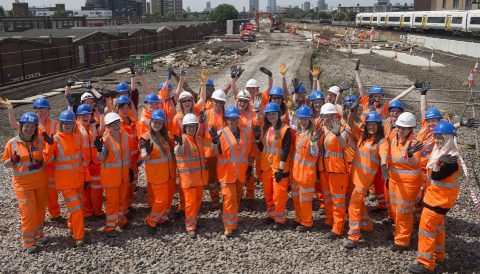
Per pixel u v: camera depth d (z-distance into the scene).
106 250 7.06
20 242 7.34
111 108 8.85
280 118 7.61
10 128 15.48
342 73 29.78
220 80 27.72
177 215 8.22
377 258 6.86
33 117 6.80
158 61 37.75
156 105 8.45
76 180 7.14
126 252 7.01
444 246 6.81
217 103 8.22
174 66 35.22
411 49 45.34
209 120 8.38
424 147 7.39
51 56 27.31
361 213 7.58
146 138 7.36
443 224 6.68
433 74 30.39
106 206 7.54
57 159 7.04
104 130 7.87
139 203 8.98
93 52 32.50
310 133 7.42
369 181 7.07
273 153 7.65
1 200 9.13
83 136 7.71
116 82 26.53
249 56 42.53
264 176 7.89
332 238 7.43
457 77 29.12
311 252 7.00
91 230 7.77
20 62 24.16
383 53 46.16
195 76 29.69
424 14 59.16
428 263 6.39
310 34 82.44
